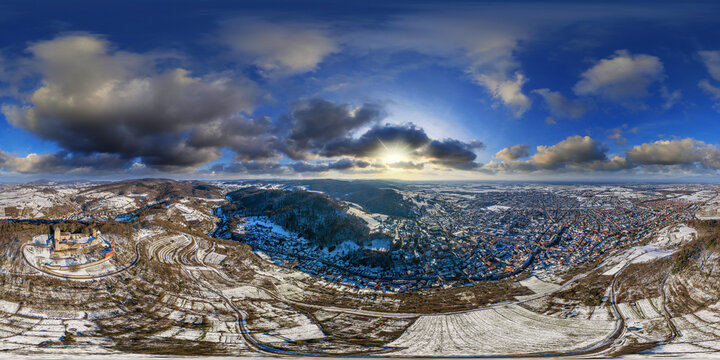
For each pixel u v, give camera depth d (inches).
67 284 5319.9
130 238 7332.7
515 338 4640.8
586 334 4690.0
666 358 3629.4
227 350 4057.6
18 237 6018.7
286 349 4138.8
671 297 5349.4
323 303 6200.8
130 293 5546.3
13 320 4355.3
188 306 5561.0
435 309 5890.8
